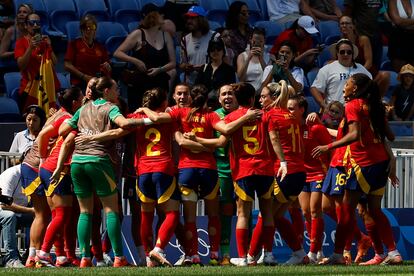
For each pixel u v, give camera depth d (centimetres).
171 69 4812
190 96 3562
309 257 3872
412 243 4209
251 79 4816
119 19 5716
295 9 5859
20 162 3841
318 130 3838
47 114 4644
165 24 5191
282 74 4597
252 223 3950
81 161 3419
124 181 3803
